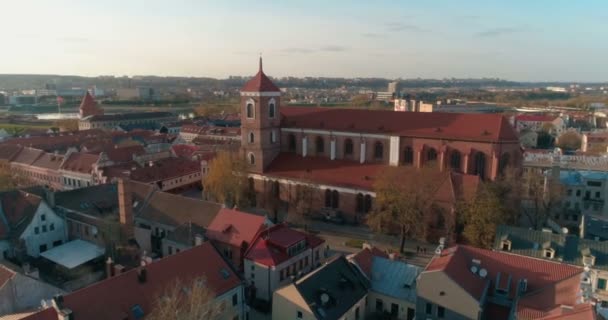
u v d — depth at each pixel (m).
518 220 103.19
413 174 96.94
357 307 66.75
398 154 113.25
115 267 64.94
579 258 73.25
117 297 55.66
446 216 96.25
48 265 85.69
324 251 91.06
